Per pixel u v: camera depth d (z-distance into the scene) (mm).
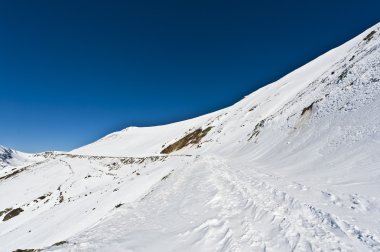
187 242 10484
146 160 66375
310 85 48750
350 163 16109
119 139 139875
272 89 76125
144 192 29469
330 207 10750
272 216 11047
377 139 16797
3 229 45000
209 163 35906
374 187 11562
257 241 9133
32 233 31672
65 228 28344
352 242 7766
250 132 51906
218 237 10297
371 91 23812
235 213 12594
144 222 14406
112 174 60750
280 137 35469
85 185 55062
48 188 60906
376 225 8523
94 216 28000
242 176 21484
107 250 10133
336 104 27875
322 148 21797
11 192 66812
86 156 96062
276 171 21812
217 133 70562
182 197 18719
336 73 39625
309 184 14812
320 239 8297
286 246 8344
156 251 10000
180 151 78312
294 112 38781
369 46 37719
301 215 10492
